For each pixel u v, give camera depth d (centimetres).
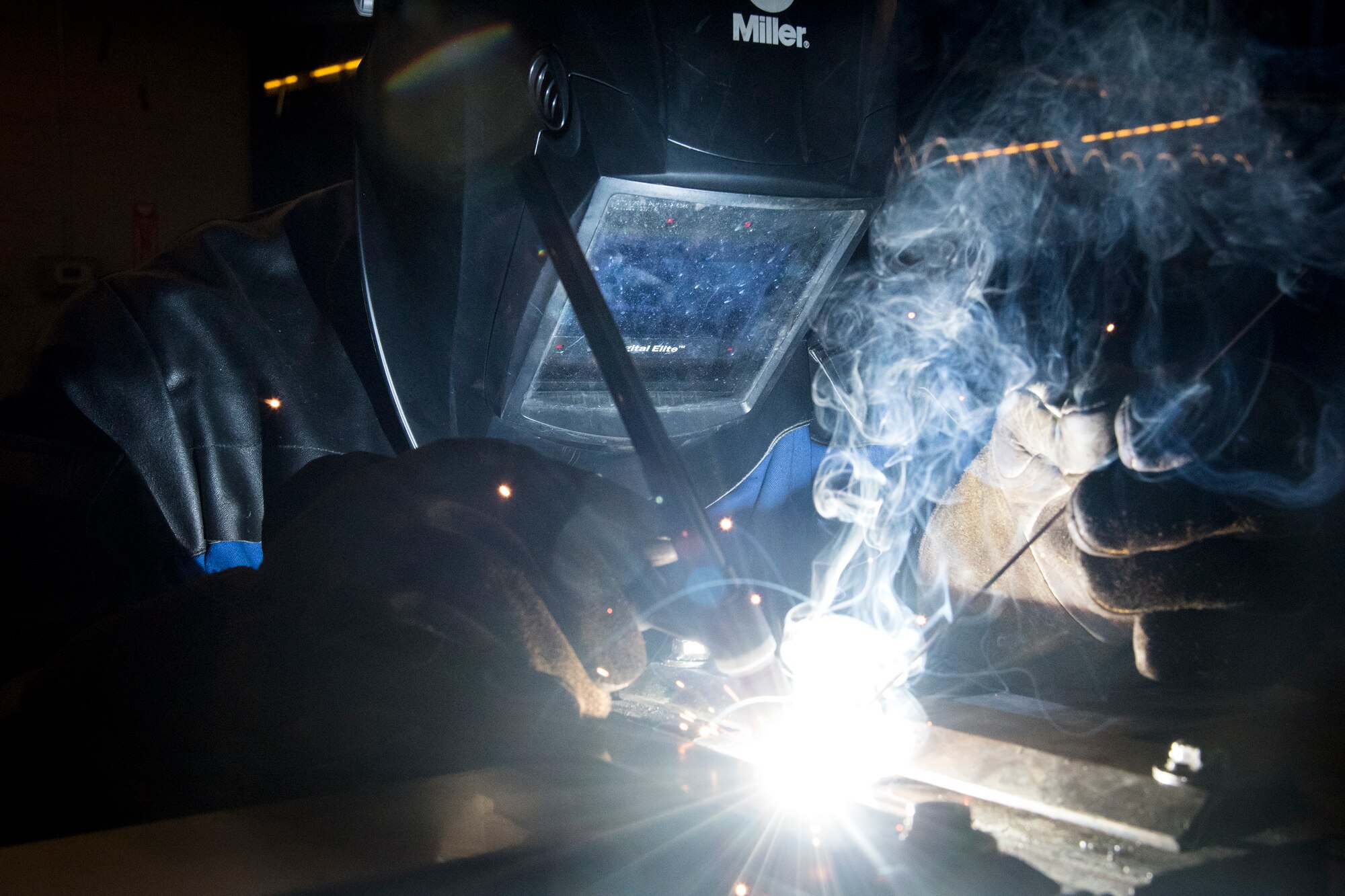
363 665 62
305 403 112
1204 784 52
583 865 47
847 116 84
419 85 88
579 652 70
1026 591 105
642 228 84
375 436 114
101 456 102
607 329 71
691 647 91
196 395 108
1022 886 46
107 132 312
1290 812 54
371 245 101
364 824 48
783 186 82
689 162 78
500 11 80
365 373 108
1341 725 70
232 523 109
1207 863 47
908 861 48
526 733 60
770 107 80
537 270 82
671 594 70
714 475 111
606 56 76
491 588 64
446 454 73
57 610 98
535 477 73
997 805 55
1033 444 105
